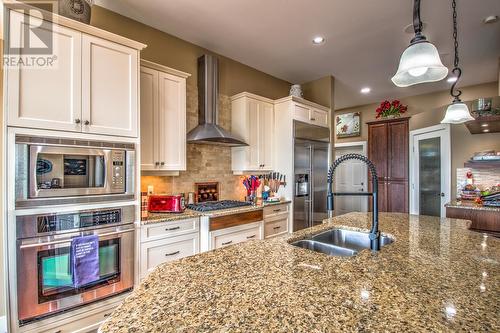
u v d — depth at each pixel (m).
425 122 4.75
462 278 0.99
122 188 2.03
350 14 2.58
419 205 4.88
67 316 1.74
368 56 3.54
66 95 1.78
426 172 4.76
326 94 4.28
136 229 2.10
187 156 3.11
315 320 0.71
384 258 1.21
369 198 6.04
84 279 1.77
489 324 0.69
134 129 2.12
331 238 1.89
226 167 3.53
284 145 3.68
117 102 2.03
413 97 5.38
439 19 2.63
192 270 1.07
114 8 2.48
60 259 1.70
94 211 1.87
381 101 5.84
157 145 2.54
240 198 3.68
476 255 1.25
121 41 2.06
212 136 2.85
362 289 0.89
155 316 0.73
